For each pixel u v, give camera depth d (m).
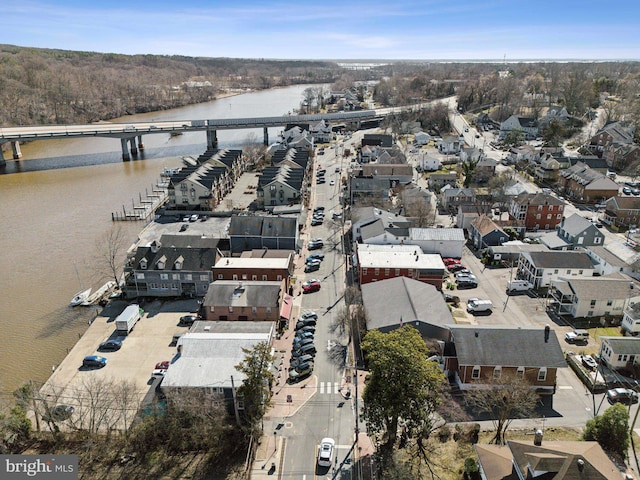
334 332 64.44
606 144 156.38
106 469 44.75
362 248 81.38
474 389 52.56
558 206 98.56
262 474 43.06
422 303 62.47
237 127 186.00
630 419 48.81
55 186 134.62
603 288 67.44
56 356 61.41
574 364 57.00
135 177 143.12
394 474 40.19
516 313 69.06
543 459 36.03
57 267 85.50
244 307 64.44
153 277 73.56
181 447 46.81
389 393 42.28
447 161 153.75
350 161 159.12
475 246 92.25
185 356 52.56
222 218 108.38
